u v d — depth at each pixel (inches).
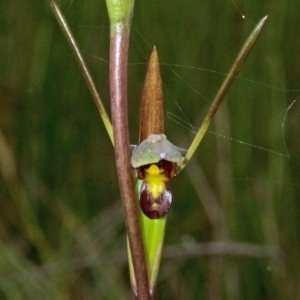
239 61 8.7
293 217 13.7
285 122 14.1
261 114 14.1
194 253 13.8
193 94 14.7
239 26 14.6
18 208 14.0
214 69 14.7
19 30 15.3
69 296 12.8
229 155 14.1
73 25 15.1
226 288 13.9
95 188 14.8
